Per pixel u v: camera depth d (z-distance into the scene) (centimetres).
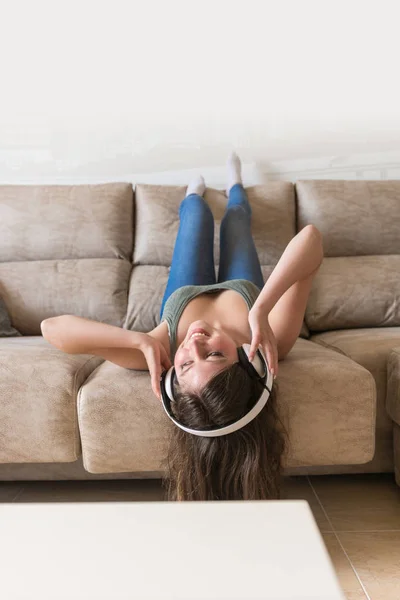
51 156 281
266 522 51
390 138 281
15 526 51
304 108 281
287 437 141
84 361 163
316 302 228
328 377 143
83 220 241
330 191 247
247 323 158
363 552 136
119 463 143
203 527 50
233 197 239
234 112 281
